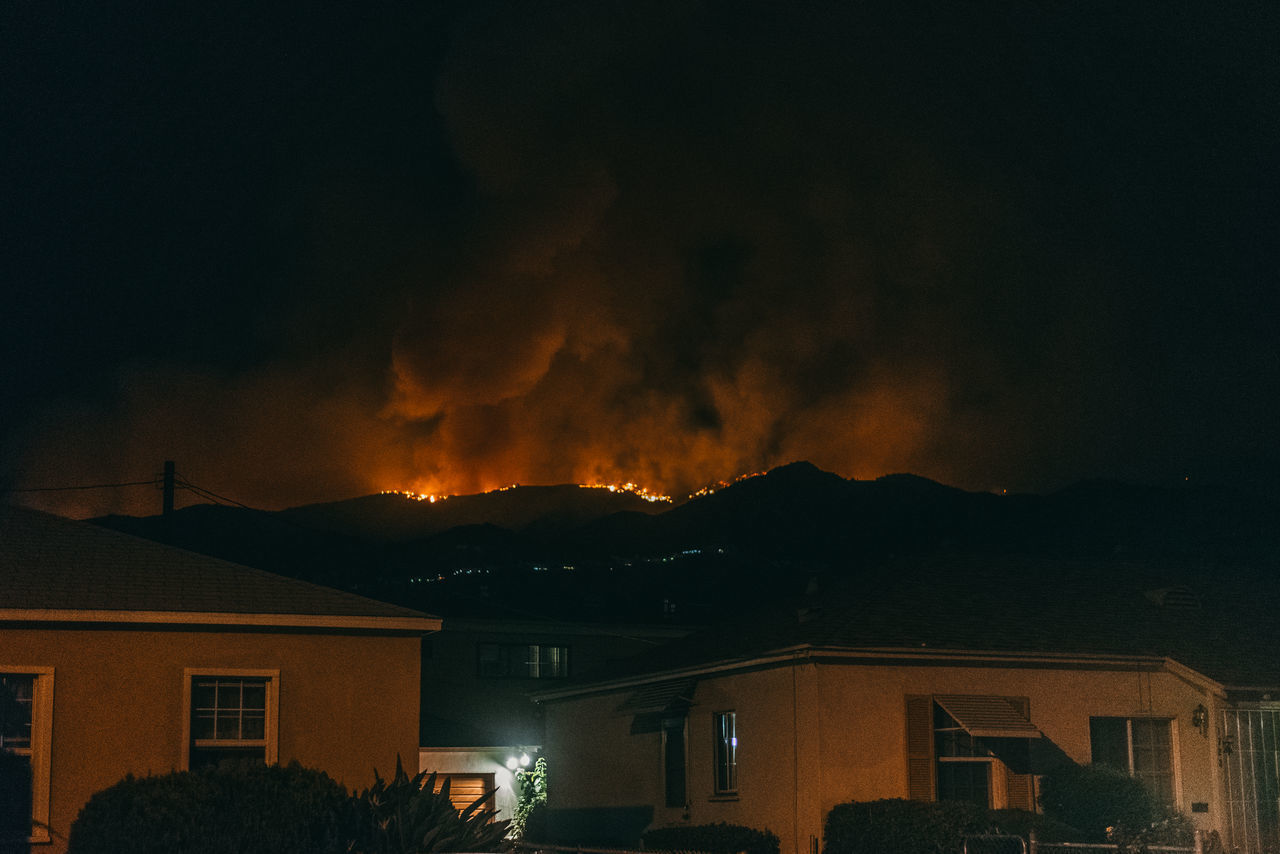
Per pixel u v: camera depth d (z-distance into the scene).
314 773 14.52
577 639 32.91
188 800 13.52
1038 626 20.84
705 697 21.64
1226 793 19.61
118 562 16.48
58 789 14.58
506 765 27.86
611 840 23.88
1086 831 18.06
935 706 19.45
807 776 18.69
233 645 15.66
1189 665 20.11
